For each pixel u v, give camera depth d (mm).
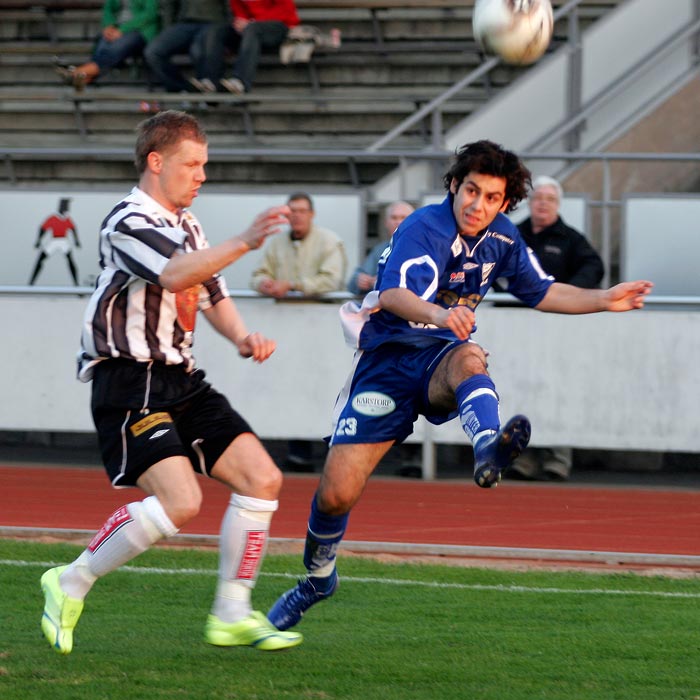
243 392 31031
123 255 12703
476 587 18406
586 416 30031
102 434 13227
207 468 13508
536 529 24016
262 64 45875
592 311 14555
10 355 31797
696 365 29656
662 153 38406
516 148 38625
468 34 46594
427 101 43531
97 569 13086
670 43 38406
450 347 13805
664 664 13992
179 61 46375
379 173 41688
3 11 50000
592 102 38594
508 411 30297
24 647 14312
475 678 13250
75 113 45281
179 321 13328
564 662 14031
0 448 36875
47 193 33562
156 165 13102
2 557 19938
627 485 30938
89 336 13125
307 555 14508
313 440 34031
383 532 23469
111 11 45188
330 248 30703
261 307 30938
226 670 13438
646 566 20719
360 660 14008
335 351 30672
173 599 17250
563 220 30938
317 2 45781
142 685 12695
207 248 13156
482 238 13977
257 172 42250
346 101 44375
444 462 34906
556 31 45062
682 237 31828
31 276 33688
